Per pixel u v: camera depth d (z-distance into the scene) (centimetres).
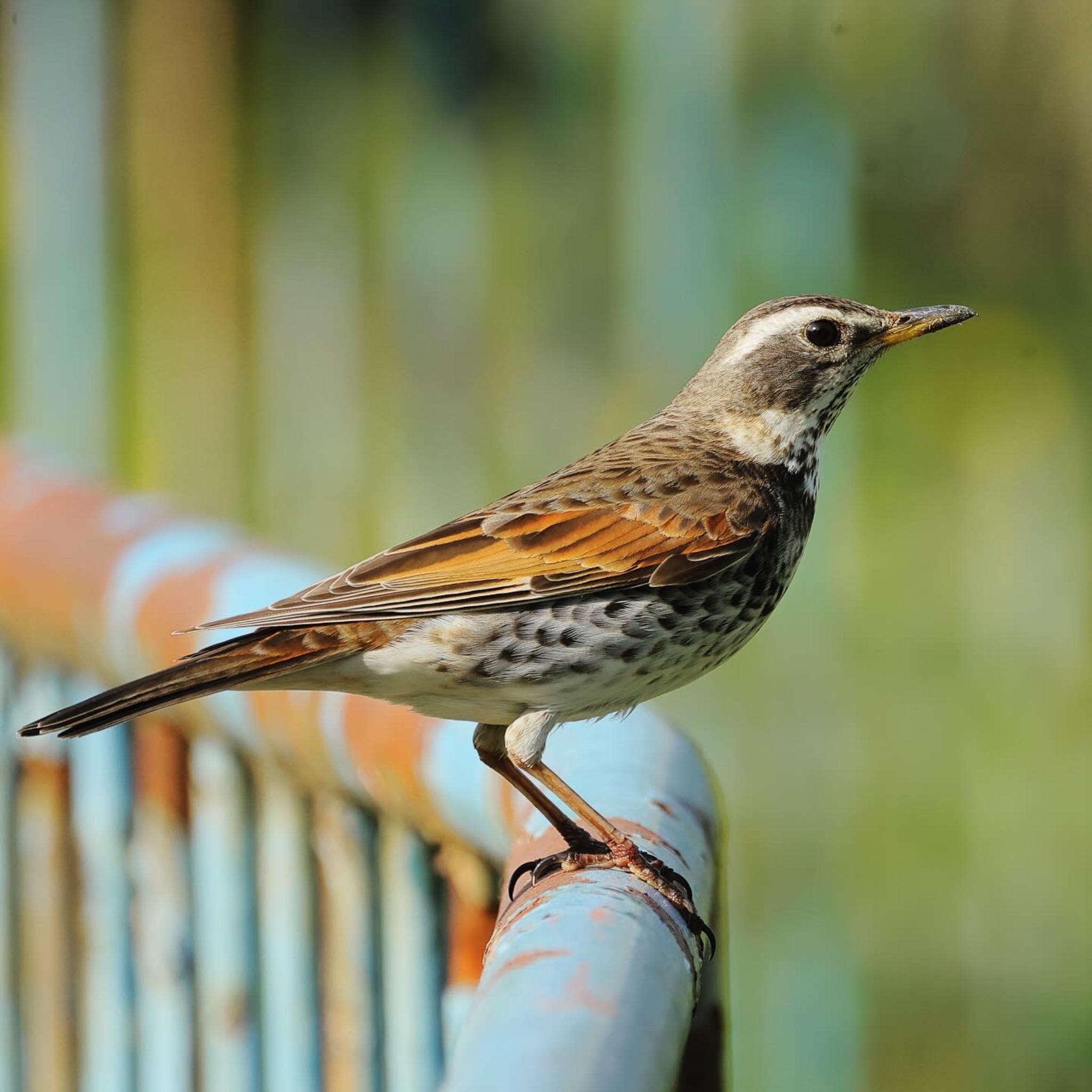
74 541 631
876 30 1497
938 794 1416
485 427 1620
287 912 558
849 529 1497
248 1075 563
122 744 609
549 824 475
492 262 1628
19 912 644
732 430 738
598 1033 296
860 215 1519
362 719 512
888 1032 1356
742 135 1523
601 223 1602
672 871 416
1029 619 1476
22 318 1659
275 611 573
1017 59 1481
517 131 1630
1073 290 1524
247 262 1672
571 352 1600
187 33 1675
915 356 1545
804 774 1434
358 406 1647
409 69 1658
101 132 1667
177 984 593
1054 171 1497
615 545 654
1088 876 1382
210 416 1650
